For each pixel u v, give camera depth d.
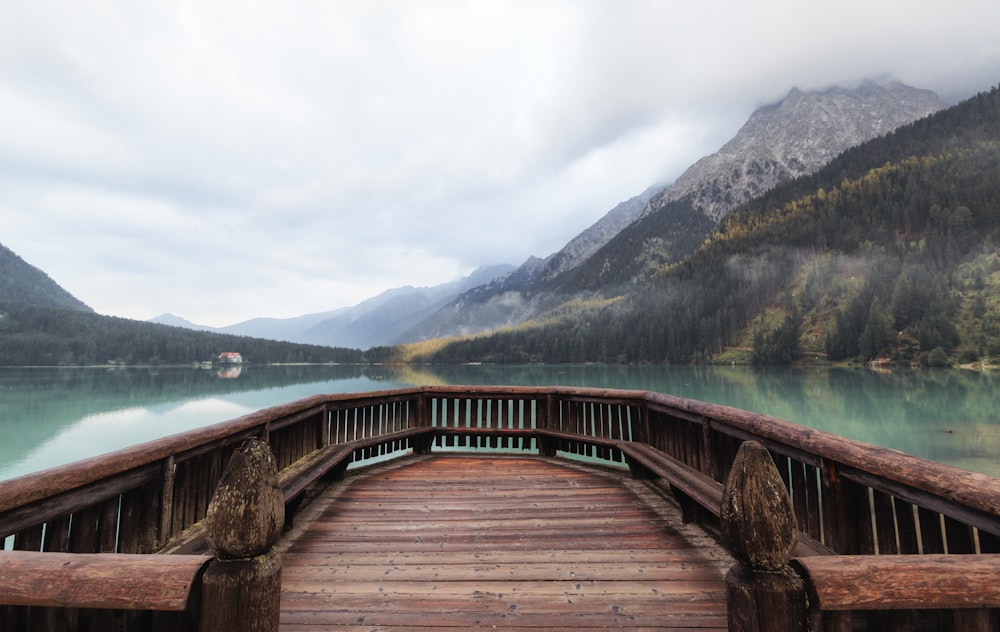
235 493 1.23
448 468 5.78
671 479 3.74
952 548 1.74
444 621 2.40
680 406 4.10
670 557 3.18
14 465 32.34
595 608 2.53
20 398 70.69
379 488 4.94
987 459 29.48
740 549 1.20
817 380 79.00
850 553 2.25
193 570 1.21
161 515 2.57
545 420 6.53
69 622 1.32
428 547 3.39
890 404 52.72
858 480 2.16
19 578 1.18
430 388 6.71
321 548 3.39
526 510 4.20
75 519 2.08
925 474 1.75
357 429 5.80
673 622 2.38
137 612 1.31
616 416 5.59
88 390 83.12
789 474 2.79
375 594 2.69
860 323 110.81
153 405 63.31
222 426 3.07
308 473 4.02
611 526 3.78
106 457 2.12
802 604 1.18
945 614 1.23
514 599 2.63
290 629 2.33
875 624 1.27
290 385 92.50
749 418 3.01
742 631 1.19
